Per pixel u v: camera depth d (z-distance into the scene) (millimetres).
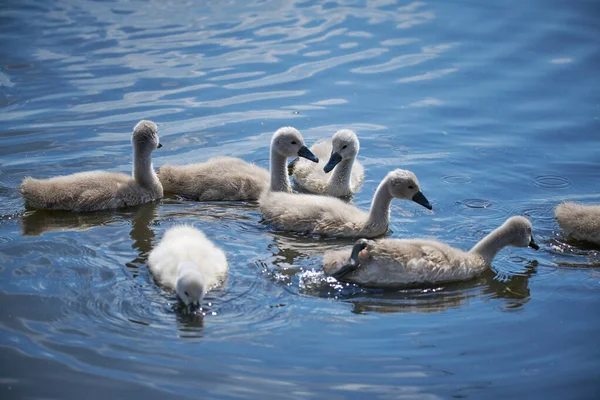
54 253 12641
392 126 17969
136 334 10531
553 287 12094
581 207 13656
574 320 11156
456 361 10188
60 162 16047
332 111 18547
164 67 20281
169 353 10141
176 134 17406
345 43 21656
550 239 13734
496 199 15172
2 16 22750
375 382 9727
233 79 19844
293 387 9578
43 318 10812
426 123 18078
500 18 22750
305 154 15234
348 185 15664
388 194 13703
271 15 23406
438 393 9578
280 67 20438
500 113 18406
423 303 11562
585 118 18094
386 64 20609
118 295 11398
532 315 11281
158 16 23219
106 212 14391
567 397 9578
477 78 19906
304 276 12148
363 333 10703
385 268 11844
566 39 21469
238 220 14273
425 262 11922
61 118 17781
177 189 15305
